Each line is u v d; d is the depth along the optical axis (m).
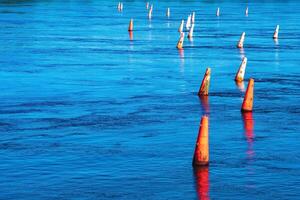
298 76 116.94
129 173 58.25
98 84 105.62
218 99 94.44
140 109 86.25
